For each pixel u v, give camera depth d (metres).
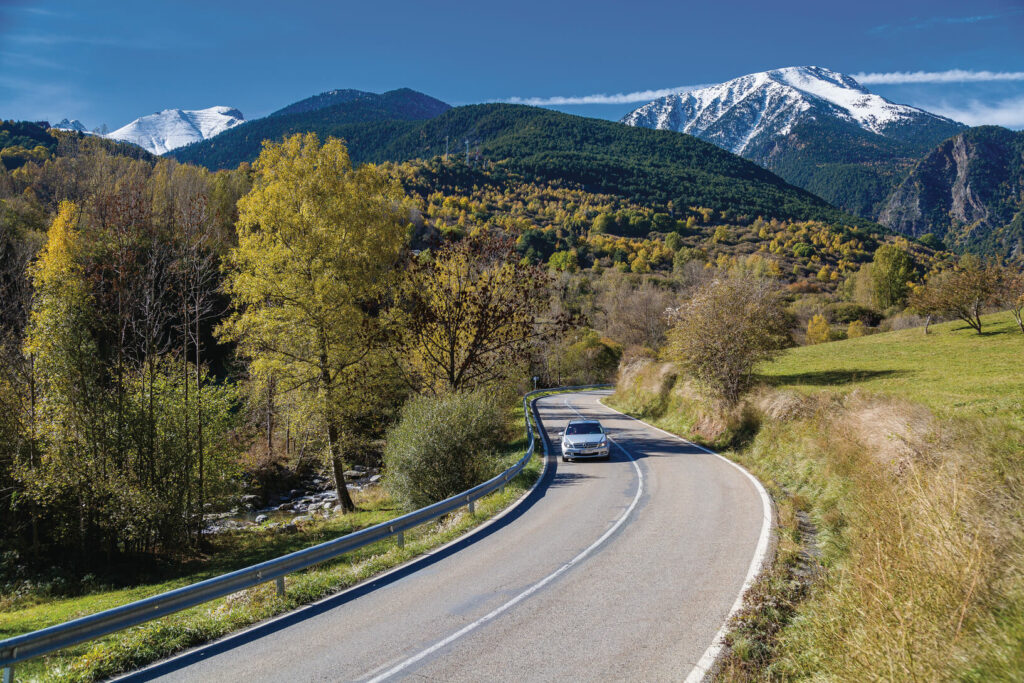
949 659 4.89
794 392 21.52
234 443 29.03
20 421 22.88
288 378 23.44
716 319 25.86
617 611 7.95
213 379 29.39
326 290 22.19
